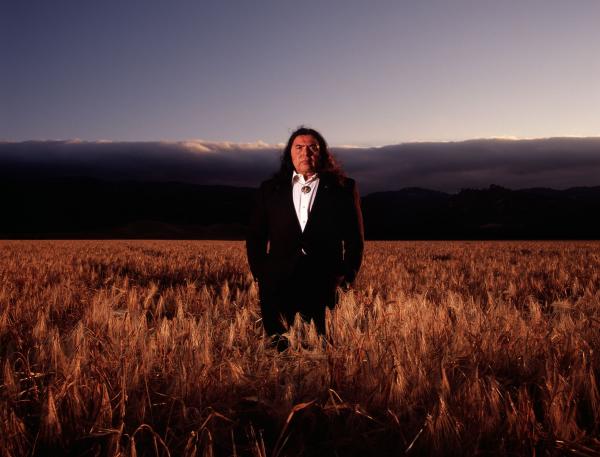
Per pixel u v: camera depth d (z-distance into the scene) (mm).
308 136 3523
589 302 5152
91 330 3479
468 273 10547
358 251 3635
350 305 4574
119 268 11773
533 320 3793
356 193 3697
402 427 1984
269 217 3660
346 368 2535
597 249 25375
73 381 2232
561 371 2525
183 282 9320
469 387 2186
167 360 2785
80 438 1948
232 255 17906
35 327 3584
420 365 2473
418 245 35562
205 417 2117
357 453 1960
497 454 1820
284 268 3553
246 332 3865
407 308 4234
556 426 1956
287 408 2121
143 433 2023
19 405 2219
